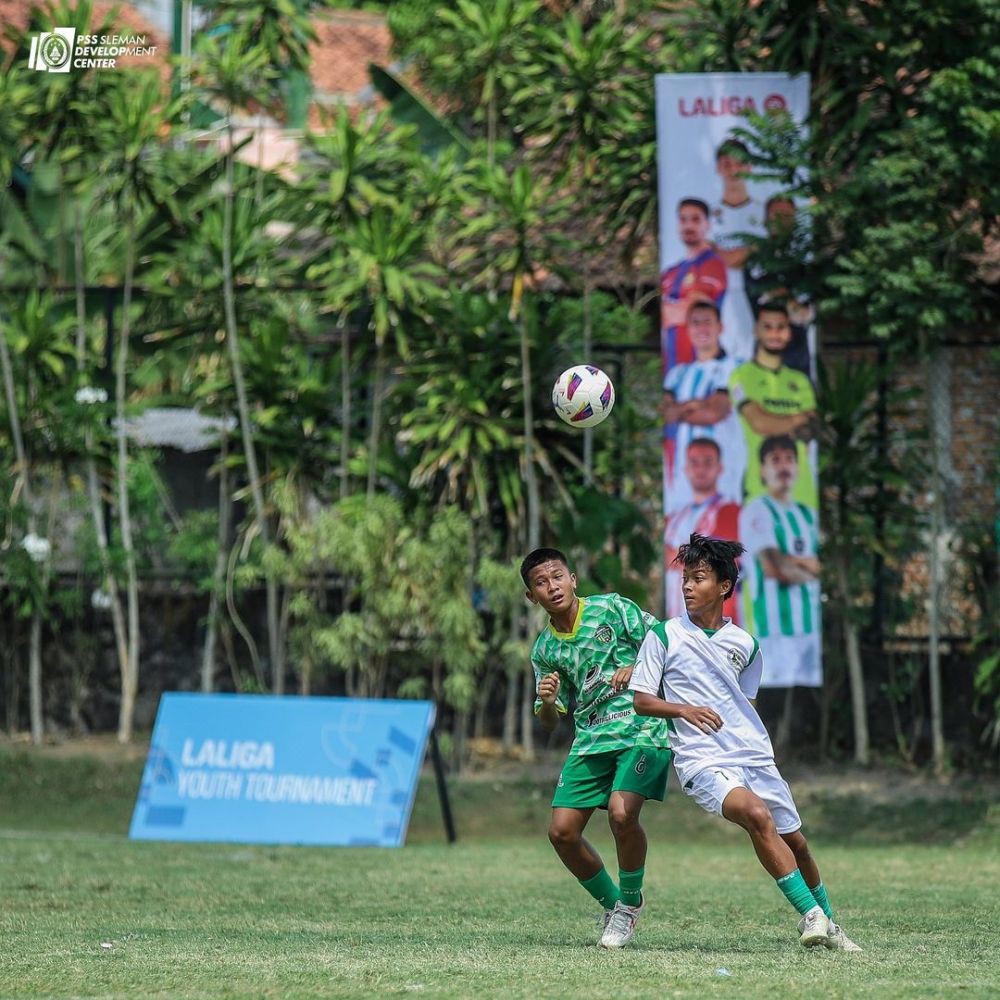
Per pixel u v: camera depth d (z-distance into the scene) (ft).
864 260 153.69
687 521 159.84
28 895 103.65
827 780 167.32
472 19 178.40
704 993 56.75
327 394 184.55
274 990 58.90
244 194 192.13
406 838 157.89
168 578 185.57
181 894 105.40
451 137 209.46
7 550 179.93
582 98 174.81
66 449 182.60
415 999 56.34
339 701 155.02
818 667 158.51
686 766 71.87
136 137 177.47
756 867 131.23
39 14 179.22
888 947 74.59
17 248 222.28
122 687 184.85
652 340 193.98
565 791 77.05
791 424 159.33
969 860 135.23
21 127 180.65
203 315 183.83
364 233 173.88
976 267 162.91
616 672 75.66
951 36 159.33
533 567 76.33
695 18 174.50
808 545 159.02
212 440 194.18
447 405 176.55
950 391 184.96
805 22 163.02
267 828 151.12
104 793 169.48
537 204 172.35
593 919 91.30
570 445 180.75
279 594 183.42
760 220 159.74
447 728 182.91
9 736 184.55
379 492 183.42
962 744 169.58
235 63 175.83
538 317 184.14
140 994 58.29
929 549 171.83
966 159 151.64
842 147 161.89
